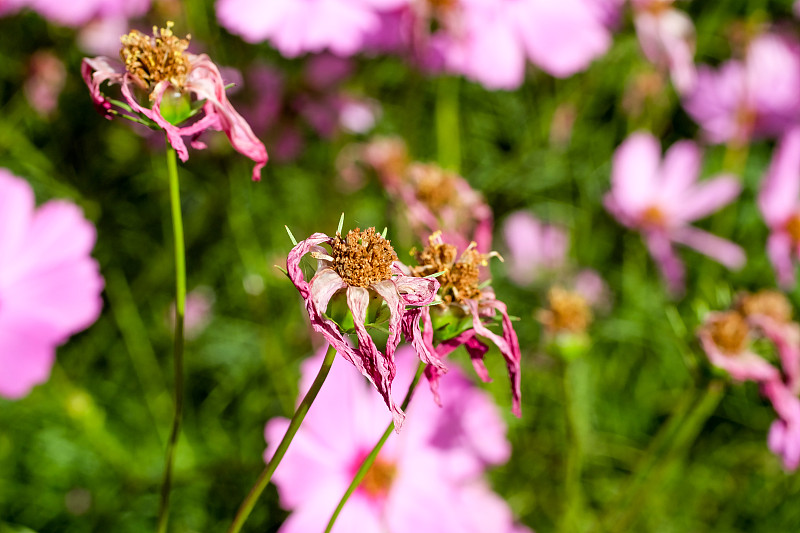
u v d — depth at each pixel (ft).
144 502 1.84
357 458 1.72
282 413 2.04
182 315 1.34
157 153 2.14
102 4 2.00
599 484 2.08
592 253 2.52
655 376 2.41
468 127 2.58
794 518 2.16
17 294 1.67
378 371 1.22
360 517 1.68
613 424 2.28
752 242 2.71
